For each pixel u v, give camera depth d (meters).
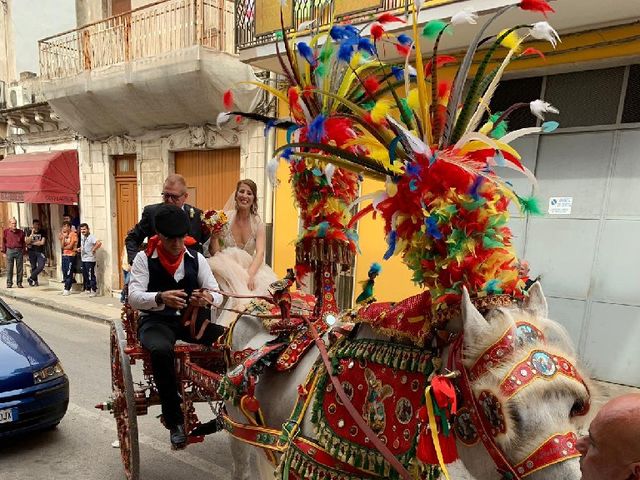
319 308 2.41
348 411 1.78
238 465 3.09
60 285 13.42
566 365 1.34
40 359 4.48
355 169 1.76
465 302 1.40
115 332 3.70
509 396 1.28
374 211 1.82
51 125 13.05
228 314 3.62
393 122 1.53
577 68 5.45
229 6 8.89
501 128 1.66
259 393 2.35
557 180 5.71
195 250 3.98
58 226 13.66
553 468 1.23
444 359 1.55
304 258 2.48
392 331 1.70
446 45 5.50
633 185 5.26
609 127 5.34
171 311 3.40
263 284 3.88
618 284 5.40
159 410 5.15
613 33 5.09
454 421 1.46
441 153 1.51
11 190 12.55
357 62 1.97
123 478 3.82
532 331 1.38
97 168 11.81
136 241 4.05
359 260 6.85
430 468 1.54
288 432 1.97
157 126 10.26
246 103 8.40
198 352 3.28
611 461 0.96
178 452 4.20
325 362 1.89
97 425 4.75
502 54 4.35
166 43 9.32
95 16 12.39
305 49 2.16
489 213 1.50
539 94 5.77
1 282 14.34
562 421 1.28
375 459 1.68
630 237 5.30
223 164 9.47
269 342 2.41
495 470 1.40
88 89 10.12
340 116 1.88
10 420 4.10
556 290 5.79
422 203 1.52
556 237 5.75
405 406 1.60
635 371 5.33
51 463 4.05
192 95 8.84
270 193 8.31
